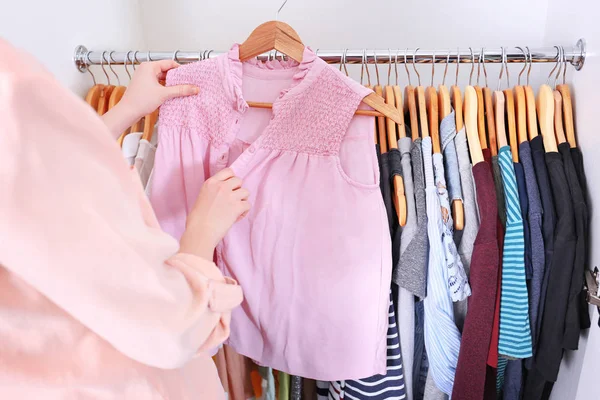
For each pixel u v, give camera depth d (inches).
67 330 18.9
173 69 37.4
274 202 37.1
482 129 41.9
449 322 39.9
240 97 35.1
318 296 38.0
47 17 43.2
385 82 63.9
